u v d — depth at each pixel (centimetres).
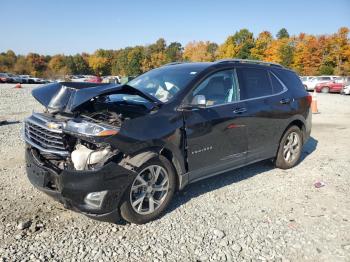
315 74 6275
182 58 9481
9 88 3219
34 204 449
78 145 390
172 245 364
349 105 1861
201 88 472
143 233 387
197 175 462
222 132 480
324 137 917
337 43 6122
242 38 7888
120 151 380
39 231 384
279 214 442
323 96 2731
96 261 333
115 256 342
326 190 525
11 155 666
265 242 375
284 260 343
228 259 343
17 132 898
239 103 513
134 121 393
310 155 727
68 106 411
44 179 393
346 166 645
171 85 468
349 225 416
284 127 592
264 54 7356
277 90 591
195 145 449
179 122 430
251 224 414
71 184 366
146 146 396
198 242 371
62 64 10538
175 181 436
